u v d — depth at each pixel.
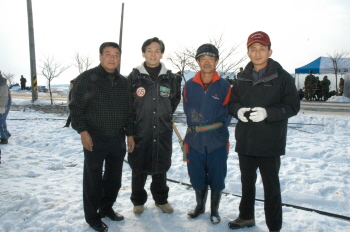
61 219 3.08
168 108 3.16
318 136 7.34
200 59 3.01
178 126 8.80
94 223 2.88
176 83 3.28
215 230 2.94
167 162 3.22
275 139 2.67
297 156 5.57
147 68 3.18
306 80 19.39
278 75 2.67
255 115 2.58
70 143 6.68
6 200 3.42
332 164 4.92
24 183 4.09
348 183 4.05
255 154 2.71
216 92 3.02
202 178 3.12
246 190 2.90
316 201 3.55
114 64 2.84
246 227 2.96
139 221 3.12
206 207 3.47
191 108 3.09
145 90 3.09
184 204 3.50
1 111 5.68
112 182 3.09
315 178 4.18
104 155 2.92
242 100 2.81
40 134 7.70
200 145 3.03
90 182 2.88
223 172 3.08
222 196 3.74
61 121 10.27
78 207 3.32
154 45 3.07
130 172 4.72
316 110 12.74
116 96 2.89
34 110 13.70
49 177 4.46
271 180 2.71
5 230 2.86
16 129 8.42
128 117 3.04
